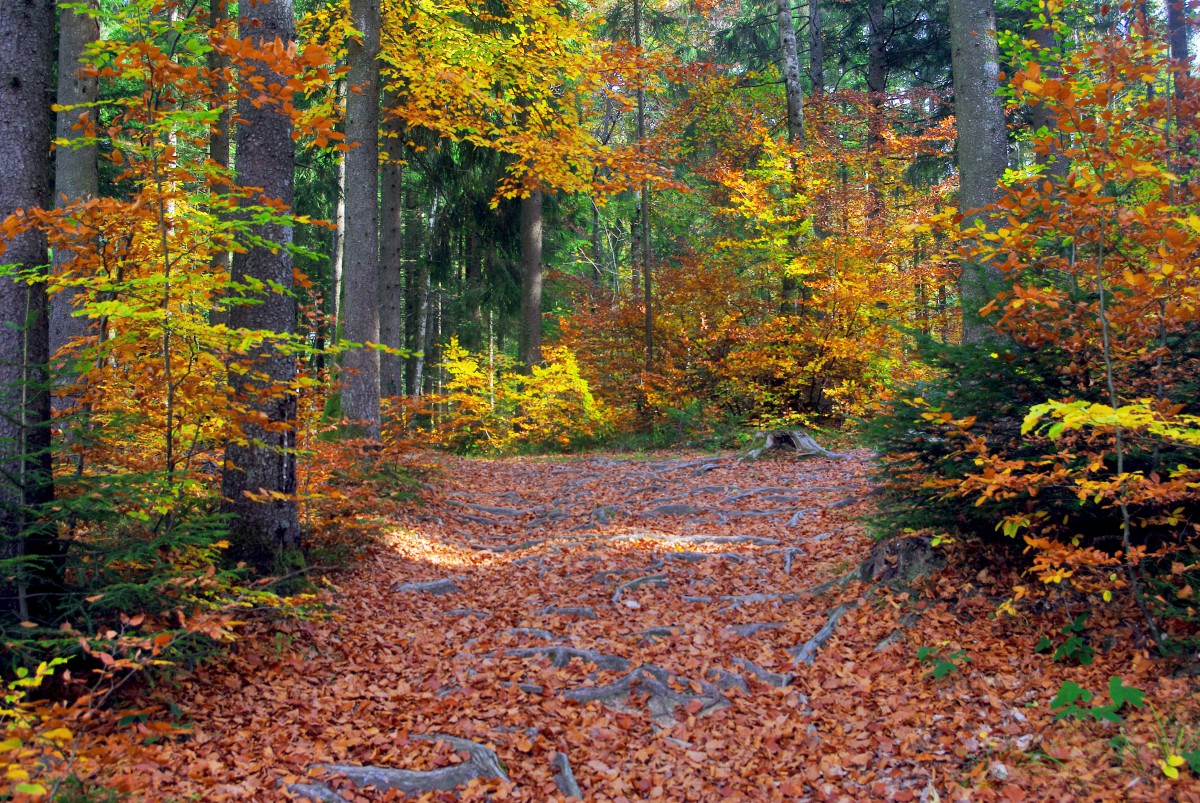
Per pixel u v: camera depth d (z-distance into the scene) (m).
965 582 5.68
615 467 14.44
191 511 5.87
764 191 17.17
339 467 8.40
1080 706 4.16
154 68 4.74
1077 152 4.54
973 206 7.86
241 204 6.78
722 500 11.05
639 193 24.56
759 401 17.80
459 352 18.92
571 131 12.83
